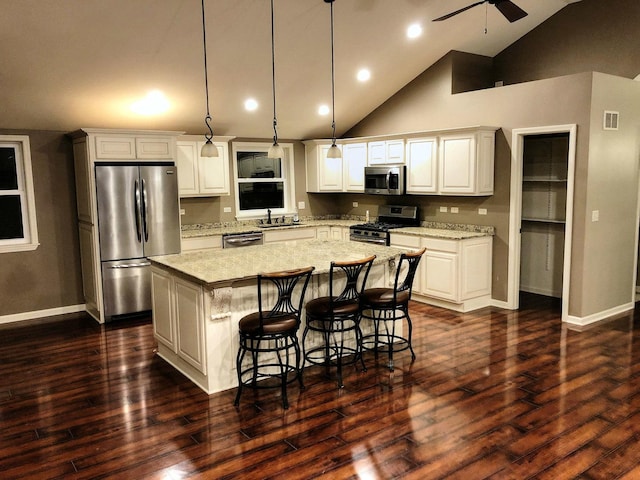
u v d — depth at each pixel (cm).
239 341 369
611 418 320
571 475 261
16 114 525
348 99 671
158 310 436
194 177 643
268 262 405
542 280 652
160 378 399
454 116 613
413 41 569
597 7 550
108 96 528
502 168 570
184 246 609
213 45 489
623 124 524
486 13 540
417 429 310
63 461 284
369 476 262
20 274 568
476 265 574
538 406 337
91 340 498
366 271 406
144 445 298
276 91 604
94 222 541
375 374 397
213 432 312
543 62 602
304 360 390
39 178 569
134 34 448
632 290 570
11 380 400
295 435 306
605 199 517
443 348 451
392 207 693
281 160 774
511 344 459
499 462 273
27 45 431
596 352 435
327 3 473
